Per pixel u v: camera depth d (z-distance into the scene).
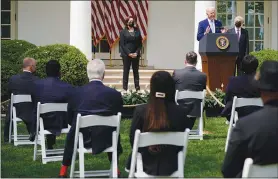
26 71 11.73
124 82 17.52
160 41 23.17
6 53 17.66
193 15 23.16
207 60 15.40
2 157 10.37
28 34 22.62
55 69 10.00
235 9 23.17
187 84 11.46
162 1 23.16
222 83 15.45
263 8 23.22
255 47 23.22
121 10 23.17
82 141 7.88
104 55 23.23
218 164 9.70
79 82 16.83
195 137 11.87
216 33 15.36
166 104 6.56
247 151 5.26
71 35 18.03
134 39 17.36
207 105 14.97
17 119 11.41
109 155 8.53
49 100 9.70
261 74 5.44
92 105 8.10
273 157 5.23
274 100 5.38
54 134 9.61
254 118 5.25
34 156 10.08
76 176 8.57
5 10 22.58
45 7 22.61
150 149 6.46
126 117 14.73
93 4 23.11
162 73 6.55
